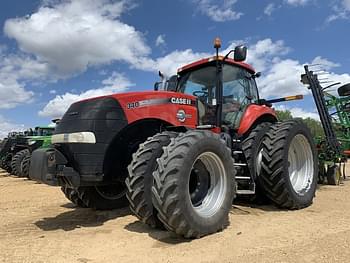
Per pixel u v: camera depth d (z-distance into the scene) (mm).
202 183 4496
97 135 4562
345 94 10469
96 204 5746
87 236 4340
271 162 5570
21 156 13633
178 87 6512
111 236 4309
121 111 4742
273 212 5555
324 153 8875
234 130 6016
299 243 3824
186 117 5277
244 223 4777
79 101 4930
